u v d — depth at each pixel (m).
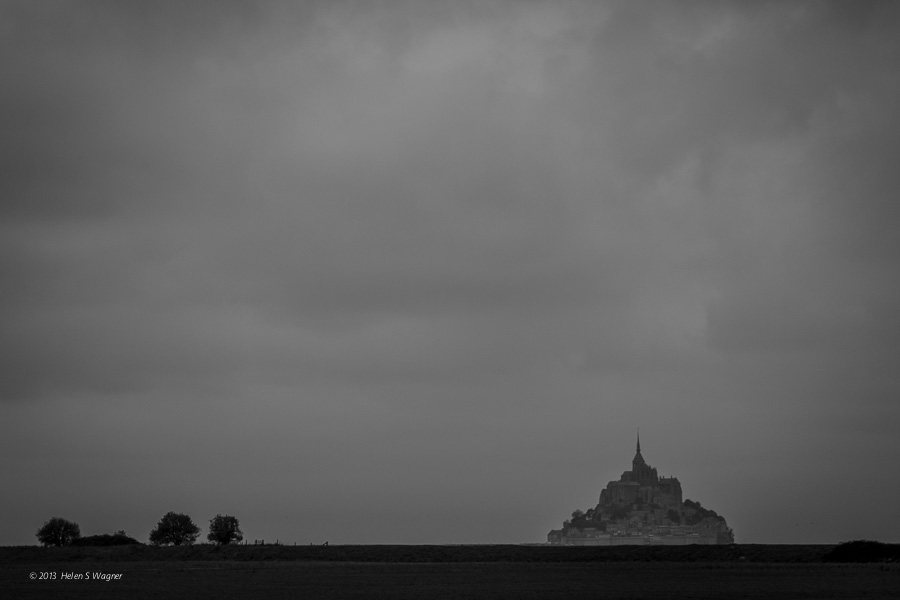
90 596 111.94
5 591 119.62
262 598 109.38
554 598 108.50
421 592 118.50
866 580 134.00
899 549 192.00
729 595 111.06
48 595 113.50
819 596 108.12
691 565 188.00
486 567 189.38
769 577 142.88
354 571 169.38
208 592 118.25
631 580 140.50
